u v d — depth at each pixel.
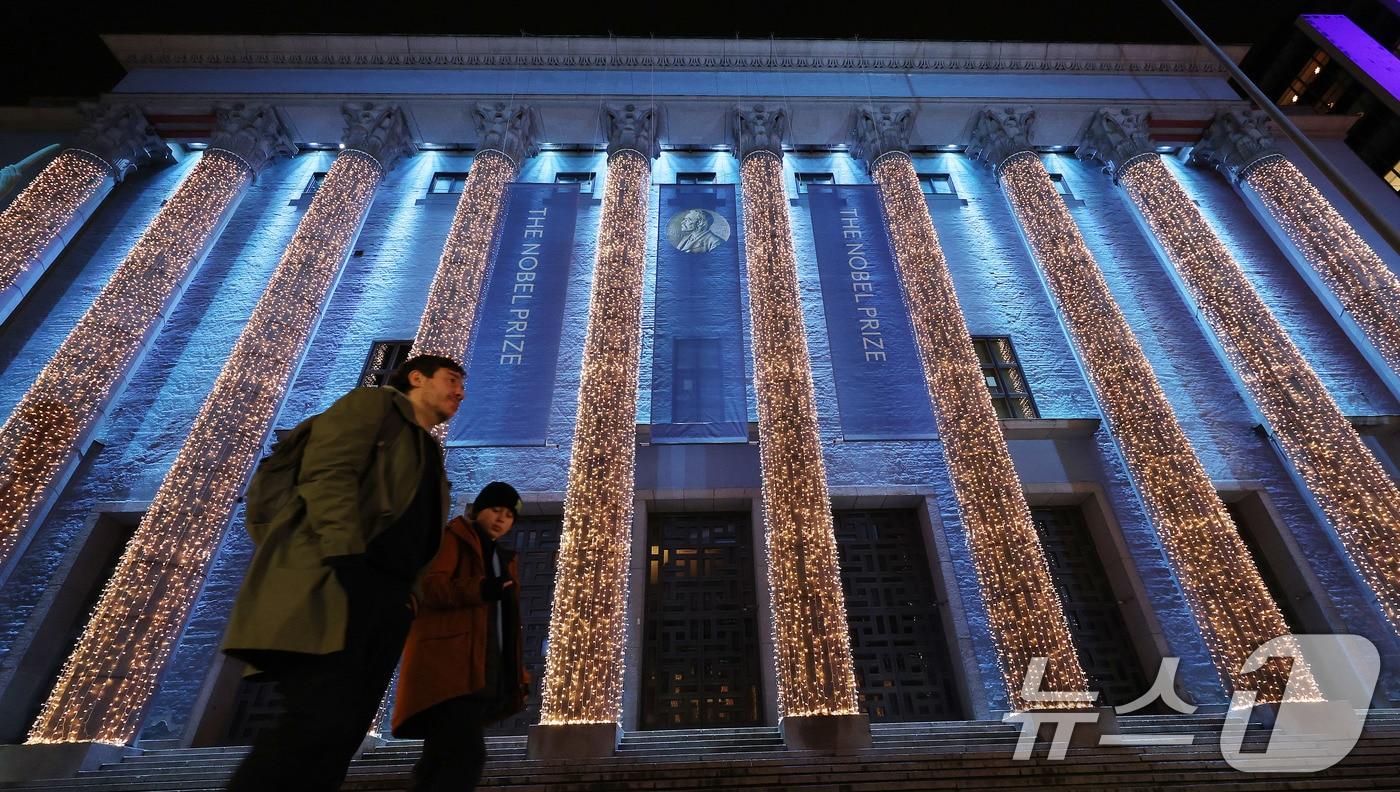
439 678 3.32
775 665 9.64
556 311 13.59
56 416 11.20
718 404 11.93
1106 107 17.92
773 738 8.30
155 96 16.80
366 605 2.32
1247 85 10.33
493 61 18.11
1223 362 14.10
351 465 2.44
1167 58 18.80
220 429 11.27
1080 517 12.30
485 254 14.41
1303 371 12.41
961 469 11.02
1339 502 10.88
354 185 15.73
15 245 13.65
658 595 11.12
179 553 9.87
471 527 4.03
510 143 16.69
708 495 11.84
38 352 13.41
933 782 6.53
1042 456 12.62
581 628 9.02
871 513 12.21
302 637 2.12
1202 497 10.73
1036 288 15.70
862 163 18.59
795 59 18.42
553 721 8.20
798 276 15.70
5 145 17.08
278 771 2.00
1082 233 16.92
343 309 14.87
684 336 12.97
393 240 16.27
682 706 10.12
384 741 8.42
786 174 18.25
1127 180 16.67
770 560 10.00
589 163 18.33
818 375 13.89
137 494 11.57
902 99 17.67
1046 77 18.64
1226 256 14.36
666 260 14.53
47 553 10.79
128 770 7.75
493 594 3.60
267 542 2.33
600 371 11.97
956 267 16.08
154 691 8.87
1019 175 16.22
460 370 3.54
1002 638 9.36
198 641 10.25
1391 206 17.25
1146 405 11.89
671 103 17.56
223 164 15.77
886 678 10.43
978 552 10.20
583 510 10.23
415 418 2.87
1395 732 7.82
